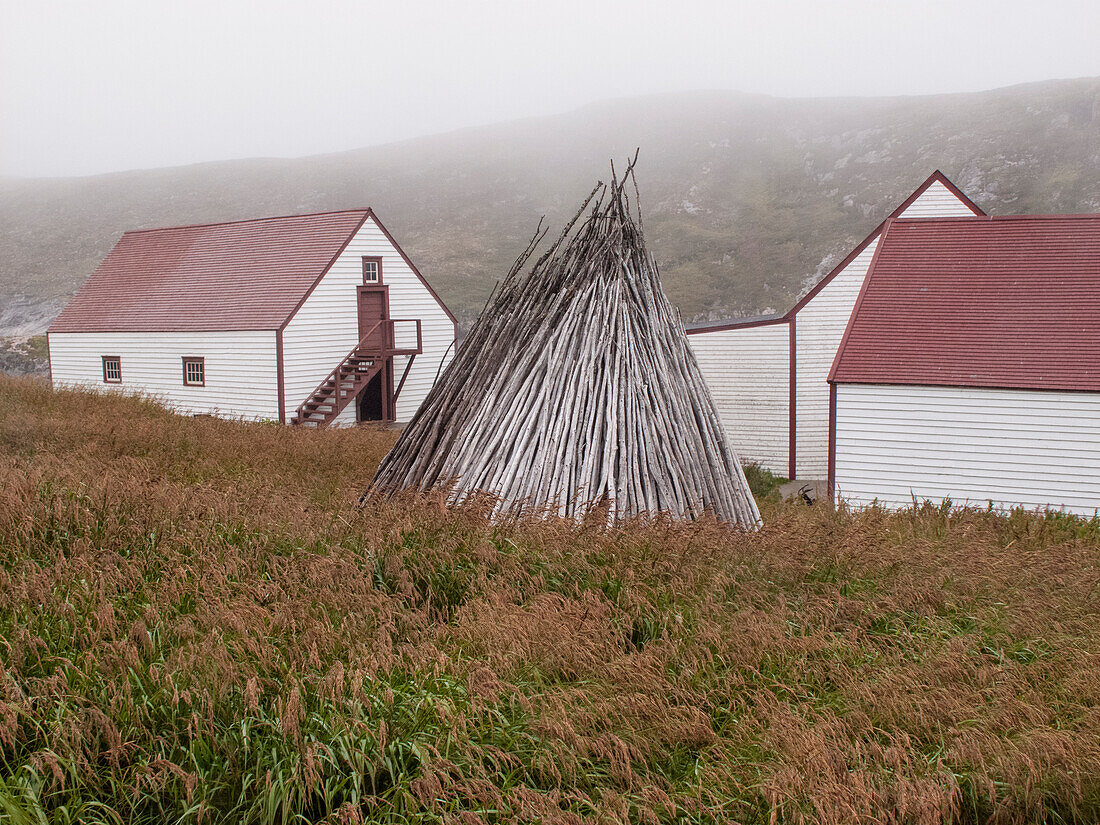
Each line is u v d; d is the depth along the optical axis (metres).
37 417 15.36
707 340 22.36
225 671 4.25
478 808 3.74
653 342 9.22
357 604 5.39
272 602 5.36
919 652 5.45
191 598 5.30
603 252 9.70
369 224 27.78
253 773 3.82
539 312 9.48
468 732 4.14
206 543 6.20
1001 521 10.77
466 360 9.67
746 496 9.00
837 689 4.94
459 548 6.43
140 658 4.49
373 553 6.20
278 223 29.56
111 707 3.97
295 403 25.62
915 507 11.87
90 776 3.68
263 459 12.91
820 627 5.57
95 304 31.23
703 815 3.84
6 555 5.77
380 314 28.34
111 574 5.34
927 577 6.57
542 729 4.17
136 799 3.69
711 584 6.04
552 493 7.90
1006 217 16.66
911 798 3.77
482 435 8.66
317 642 4.80
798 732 4.21
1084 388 13.70
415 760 4.00
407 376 29.17
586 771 4.07
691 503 8.01
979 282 15.84
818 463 21.75
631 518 7.21
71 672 4.25
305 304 25.81
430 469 8.80
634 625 5.54
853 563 6.80
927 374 14.68
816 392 21.64
